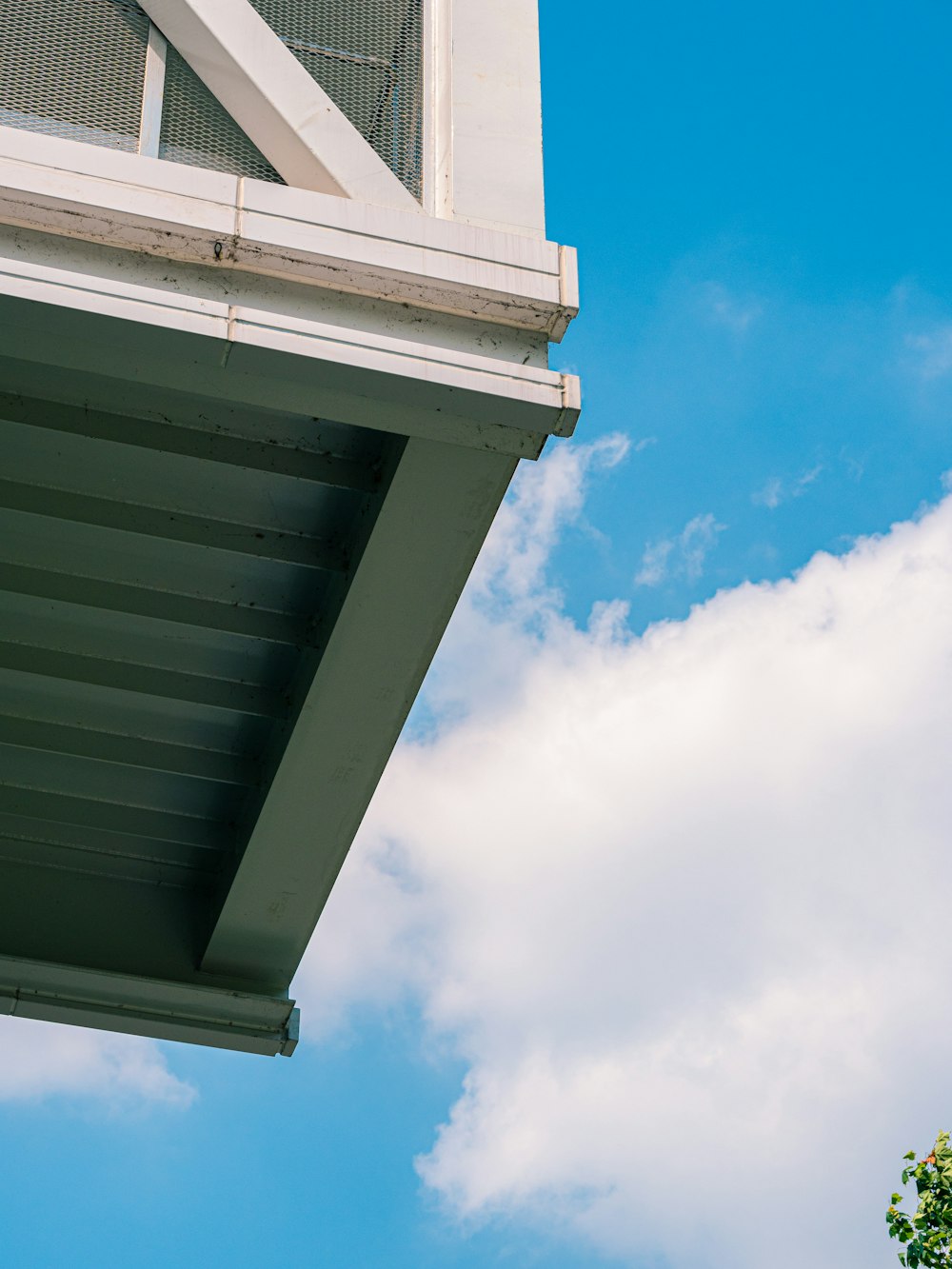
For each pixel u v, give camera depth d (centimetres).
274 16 592
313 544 666
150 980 764
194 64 575
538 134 591
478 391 543
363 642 655
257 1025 782
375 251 539
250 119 570
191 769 748
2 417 615
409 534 619
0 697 719
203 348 523
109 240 520
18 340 519
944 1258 901
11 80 554
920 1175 928
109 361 527
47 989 760
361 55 596
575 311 555
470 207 571
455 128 584
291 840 725
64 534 659
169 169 527
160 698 716
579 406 554
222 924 761
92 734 738
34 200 509
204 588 682
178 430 632
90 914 782
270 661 707
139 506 655
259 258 532
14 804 760
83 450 632
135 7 579
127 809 772
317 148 564
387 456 619
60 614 687
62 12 568
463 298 549
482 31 604
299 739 688
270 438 633
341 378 535
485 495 605
